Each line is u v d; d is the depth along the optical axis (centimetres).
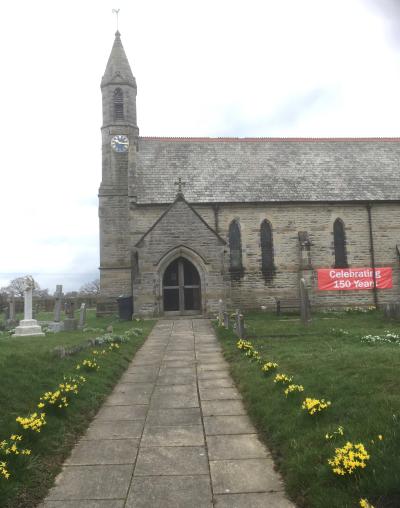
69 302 2502
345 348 1388
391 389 858
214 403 1027
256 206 3356
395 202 3469
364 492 552
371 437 666
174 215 2873
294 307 3244
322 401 808
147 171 3488
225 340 1836
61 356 1279
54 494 629
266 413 886
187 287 2906
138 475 682
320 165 3719
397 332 1850
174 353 1648
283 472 667
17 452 677
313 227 3400
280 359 1296
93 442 813
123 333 2073
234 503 595
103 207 3666
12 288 9538
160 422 912
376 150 3931
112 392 1139
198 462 721
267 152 3797
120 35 4025
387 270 3425
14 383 973
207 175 3512
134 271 2966
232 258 3319
